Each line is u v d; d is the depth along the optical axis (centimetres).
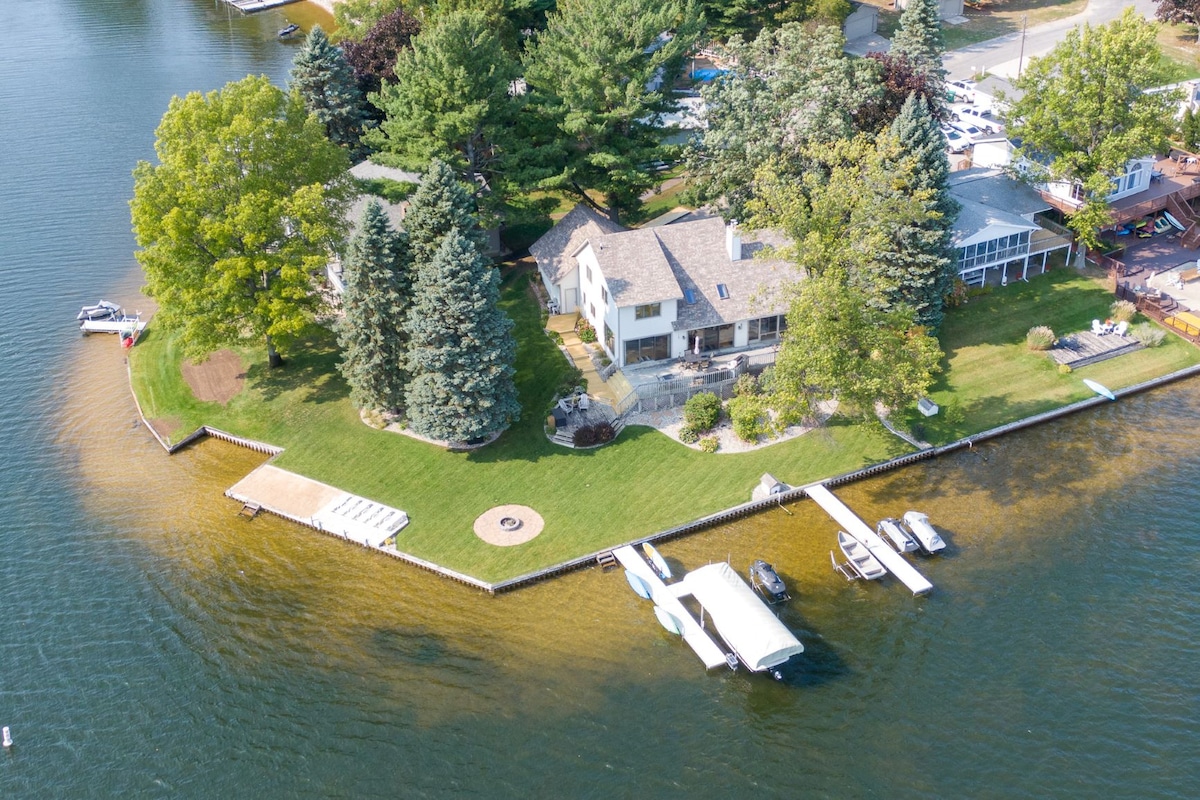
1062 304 8625
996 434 7456
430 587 6425
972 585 6266
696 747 5378
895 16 14325
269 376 8275
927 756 5275
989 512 6806
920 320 8025
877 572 6312
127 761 5397
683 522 6738
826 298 6662
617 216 9538
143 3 17862
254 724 5562
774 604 6203
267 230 7744
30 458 7619
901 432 7419
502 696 5681
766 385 6950
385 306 7300
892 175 7388
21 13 17450
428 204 7344
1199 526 6575
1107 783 5091
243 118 7588
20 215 10888
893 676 5722
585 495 6988
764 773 5231
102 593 6438
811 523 6775
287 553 6725
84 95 13800
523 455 7350
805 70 8744
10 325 9188
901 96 8894
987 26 13912
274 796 5197
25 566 6650
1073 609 6059
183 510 7112
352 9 12406
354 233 8069
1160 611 6012
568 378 7869
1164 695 5516
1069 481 7019
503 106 8900
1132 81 8338
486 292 7112
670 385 7562
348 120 10425
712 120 8906
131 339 8856
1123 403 7719
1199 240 9275
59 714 5659
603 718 5547
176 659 5966
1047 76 8844
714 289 7906
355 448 7512
